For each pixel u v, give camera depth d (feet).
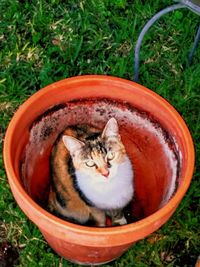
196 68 9.60
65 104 6.98
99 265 7.84
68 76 9.61
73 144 6.58
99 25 10.17
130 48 9.87
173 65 9.75
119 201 7.19
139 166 7.55
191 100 9.37
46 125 7.05
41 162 7.39
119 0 10.37
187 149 6.38
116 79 6.82
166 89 9.39
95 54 9.86
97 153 6.62
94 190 6.93
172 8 7.68
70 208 7.13
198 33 9.16
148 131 7.18
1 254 7.94
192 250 8.06
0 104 9.16
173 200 6.01
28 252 7.90
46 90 6.66
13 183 6.00
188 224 8.19
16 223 8.13
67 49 9.83
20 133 6.54
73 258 7.57
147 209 7.48
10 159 6.15
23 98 9.27
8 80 9.36
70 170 6.99
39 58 9.79
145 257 7.92
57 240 6.84
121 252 7.47
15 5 10.28
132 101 6.98
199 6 6.91
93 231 5.74
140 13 10.28
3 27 10.10
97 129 7.36
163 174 7.13
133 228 5.80
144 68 9.61
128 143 7.57
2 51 9.81
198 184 8.48
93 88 6.90
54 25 10.15
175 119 6.59
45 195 7.62
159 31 10.07
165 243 8.06
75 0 10.44
